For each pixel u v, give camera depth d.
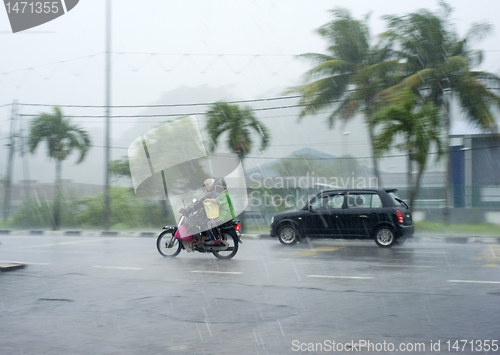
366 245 14.92
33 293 8.04
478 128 23.56
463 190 22.44
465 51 23.09
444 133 23.31
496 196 21.70
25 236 22.36
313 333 5.53
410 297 7.31
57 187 28.36
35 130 28.36
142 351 4.98
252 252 13.38
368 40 24.78
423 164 21.67
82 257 12.80
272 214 23.28
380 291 7.79
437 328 5.66
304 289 8.05
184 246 12.15
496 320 5.97
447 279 8.79
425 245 15.09
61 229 26.55
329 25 24.78
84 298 7.60
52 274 9.97
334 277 9.16
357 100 24.66
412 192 23.36
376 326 5.77
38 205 28.11
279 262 11.31
